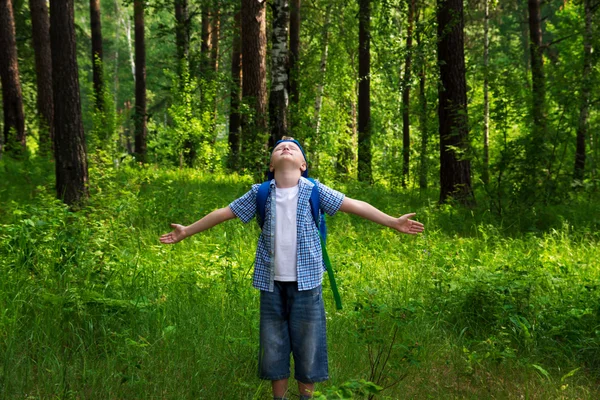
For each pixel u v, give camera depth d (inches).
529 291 208.5
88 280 197.3
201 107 801.6
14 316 164.9
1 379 142.3
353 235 336.2
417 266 269.6
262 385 149.4
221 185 540.4
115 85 1990.7
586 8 604.1
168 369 153.0
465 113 451.8
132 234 303.1
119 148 775.1
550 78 499.2
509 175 431.8
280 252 132.6
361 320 187.5
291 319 134.0
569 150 644.7
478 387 162.7
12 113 749.9
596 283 236.7
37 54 728.3
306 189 134.8
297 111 680.4
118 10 1988.2
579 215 404.8
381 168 844.0
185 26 856.9
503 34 1248.2
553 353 178.9
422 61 503.2
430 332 189.9
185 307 193.3
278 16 515.2
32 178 493.4
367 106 791.1
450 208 433.4
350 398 108.5
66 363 150.6
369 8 751.1
